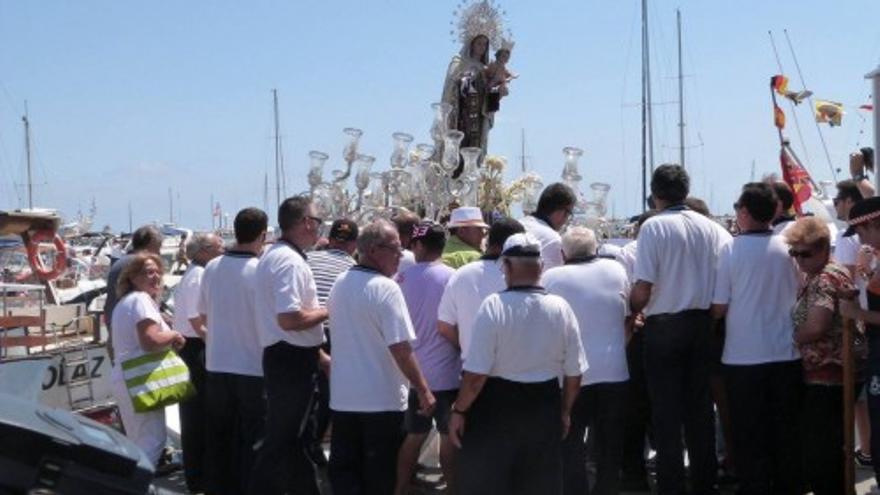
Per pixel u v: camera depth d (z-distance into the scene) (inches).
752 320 266.5
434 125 418.9
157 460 297.7
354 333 245.9
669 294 267.0
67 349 356.5
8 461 96.8
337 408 248.5
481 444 218.4
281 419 261.7
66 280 822.5
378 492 247.3
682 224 267.7
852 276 283.3
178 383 296.5
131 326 293.0
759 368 265.7
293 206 265.7
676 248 265.7
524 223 294.8
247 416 286.5
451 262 307.3
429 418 277.1
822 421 262.5
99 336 474.6
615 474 263.4
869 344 249.6
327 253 305.0
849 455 257.6
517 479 220.8
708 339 272.4
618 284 265.0
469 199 409.7
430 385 270.5
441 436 275.9
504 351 215.3
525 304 216.2
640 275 266.5
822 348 261.1
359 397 245.3
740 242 269.4
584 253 265.9
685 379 272.7
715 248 271.4
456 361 272.7
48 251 813.9
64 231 1599.4
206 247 325.7
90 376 355.6
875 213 242.7
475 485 219.0
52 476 98.6
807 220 261.6
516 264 220.1
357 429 248.8
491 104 470.0
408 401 274.1
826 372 260.7
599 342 260.8
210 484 295.7
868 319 243.9
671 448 270.4
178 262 809.5
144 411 289.9
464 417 220.4
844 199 326.0
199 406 318.7
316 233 270.8
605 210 393.4
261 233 289.0
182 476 343.6
